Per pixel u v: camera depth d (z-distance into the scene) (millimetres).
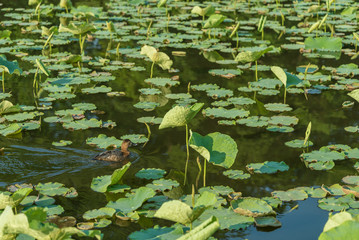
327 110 8188
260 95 8906
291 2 18719
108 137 6734
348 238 3682
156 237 4332
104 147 6414
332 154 6363
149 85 9281
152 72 9938
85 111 7910
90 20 14727
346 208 5023
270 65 10672
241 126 7453
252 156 6426
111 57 11094
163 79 9484
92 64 10539
